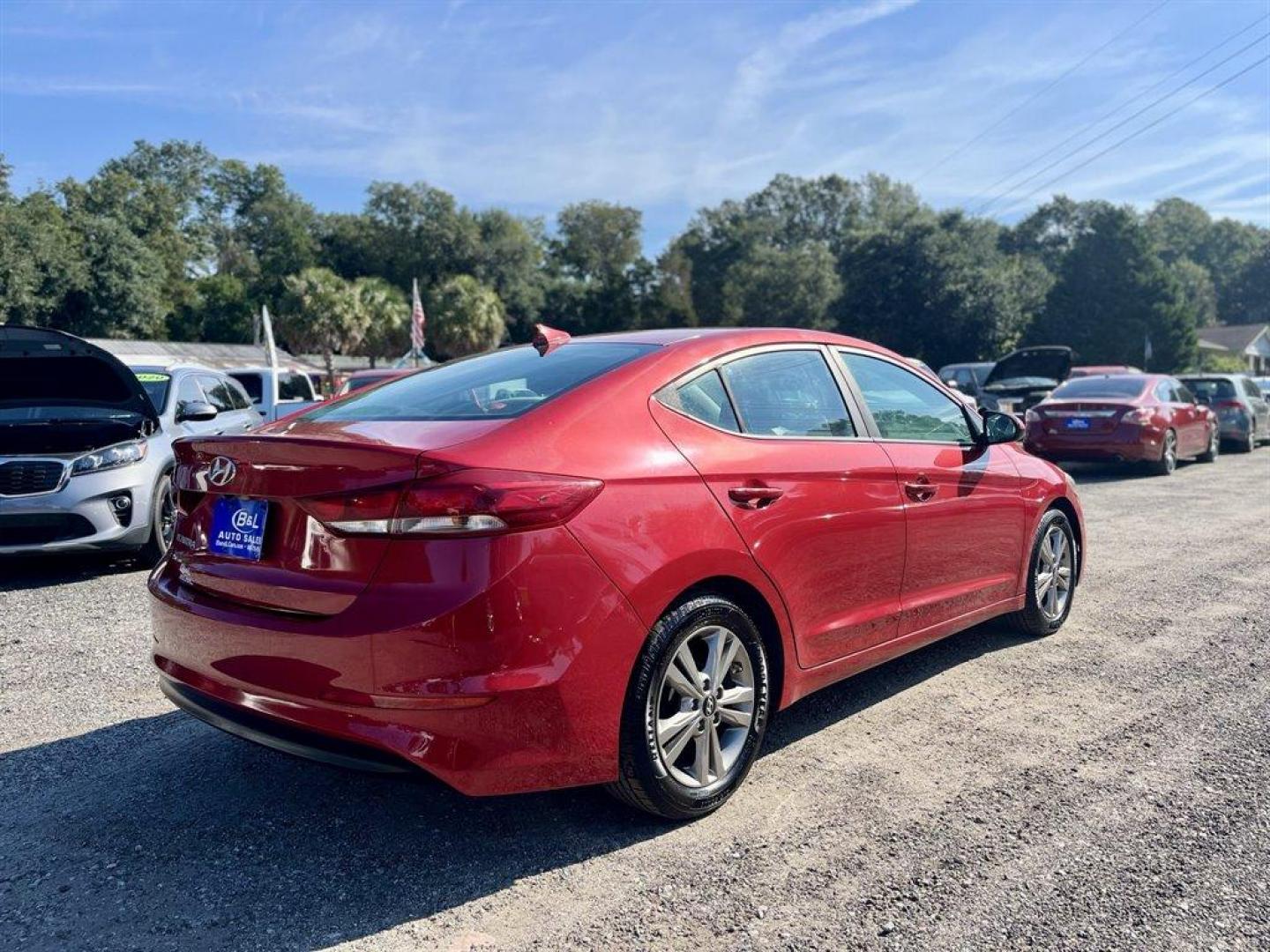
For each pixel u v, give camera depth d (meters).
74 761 3.45
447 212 76.75
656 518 2.76
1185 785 3.15
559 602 2.52
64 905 2.50
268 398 14.68
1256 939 2.30
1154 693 4.07
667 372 3.09
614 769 2.70
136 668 4.51
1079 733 3.62
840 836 2.84
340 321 51.03
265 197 85.06
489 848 2.80
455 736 2.44
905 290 53.00
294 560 2.65
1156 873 2.61
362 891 2.57
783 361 3.52
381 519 2.49
